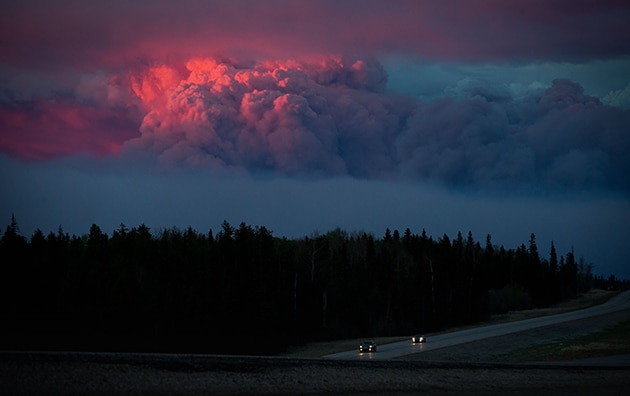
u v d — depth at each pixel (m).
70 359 28.89
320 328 122.19
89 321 98.62
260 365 33.09
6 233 98.94
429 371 37.38
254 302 110.38
